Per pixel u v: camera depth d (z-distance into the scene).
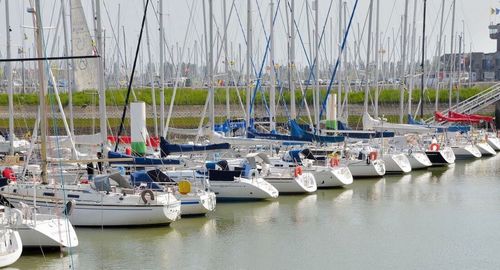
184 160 36.06
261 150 43.62
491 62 130.88
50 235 24.62
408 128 53.19
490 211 35.31
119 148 40.47
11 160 35.47
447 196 39.78
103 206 28.78
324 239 29.12
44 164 29.33
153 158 33.38
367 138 49.28
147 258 25.64
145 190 29.02
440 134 57.22
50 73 40.25
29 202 28.80
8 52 44.81
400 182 44.94
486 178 47.12
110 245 27.06
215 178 35.56
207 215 33.03
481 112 82.06
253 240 28.69
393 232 30.58
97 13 34.56
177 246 27.33
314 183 39.50
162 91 44.47
